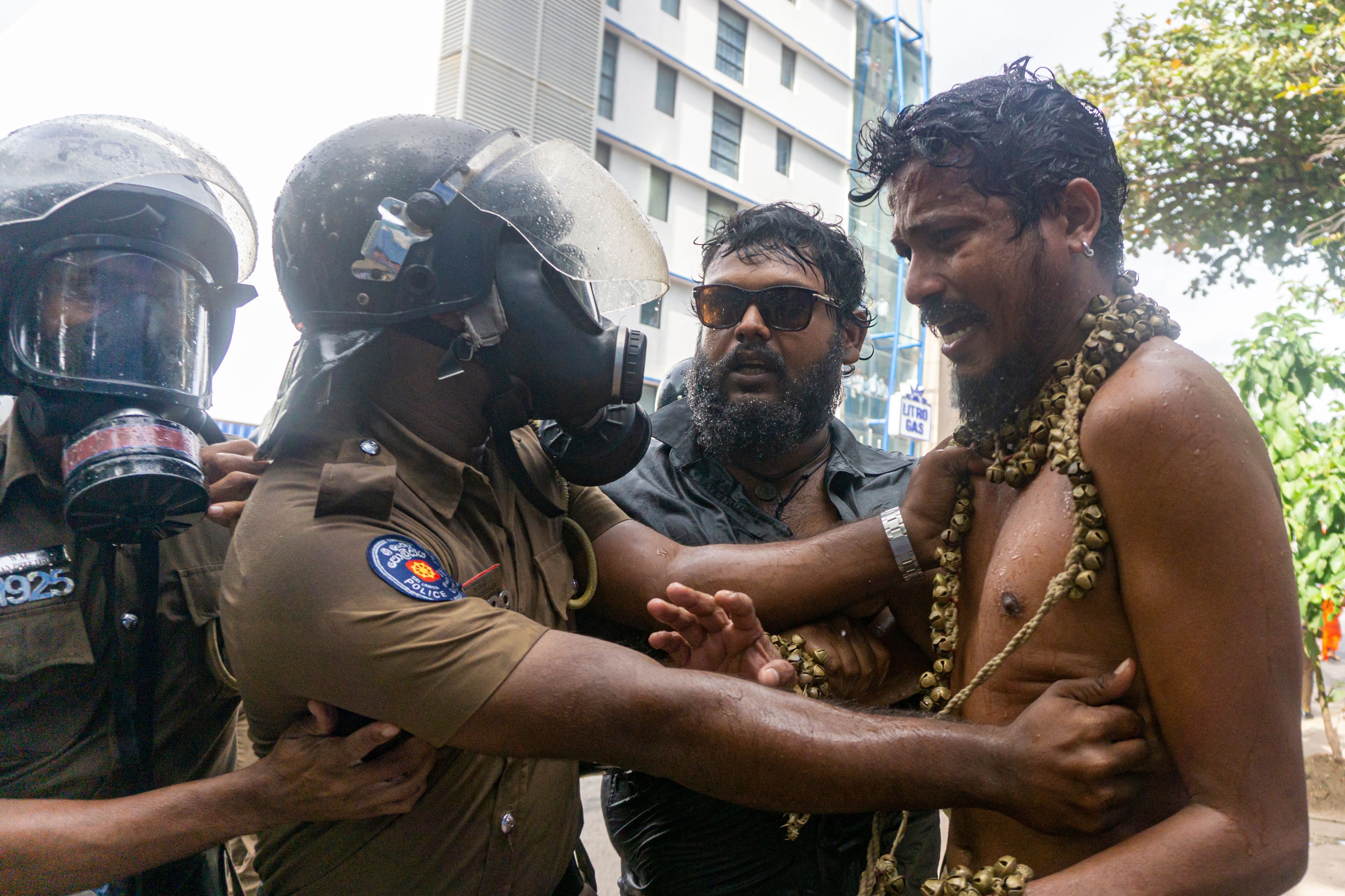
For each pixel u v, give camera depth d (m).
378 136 1.25
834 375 1.84
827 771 1.06
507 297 1.23
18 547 1.33
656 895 1.70
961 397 1.22
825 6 15.95
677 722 1.08
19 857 1.07
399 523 1.20
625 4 13.22
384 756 1.14
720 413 1.78
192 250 1.34
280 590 1.09
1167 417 0.96
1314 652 4.79
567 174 1.28
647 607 1.46
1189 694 0.95
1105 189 1.18
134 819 1.11
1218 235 7.15
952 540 1.28
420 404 1.29
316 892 1.25
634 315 13.20
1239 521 0.94
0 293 1.21
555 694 1.07
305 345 1.25
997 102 1.14
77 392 1.18
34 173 1.21
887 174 1.24
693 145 14.21
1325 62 6.39
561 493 1.52
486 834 1.25
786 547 1.55
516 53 8.51
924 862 1.74
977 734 1.05
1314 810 4.10
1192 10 7.08
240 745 2.39
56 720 1.35
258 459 1.26
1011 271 1.12
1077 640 1.06
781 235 1.81
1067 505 1.08
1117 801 1.00
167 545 1.44
